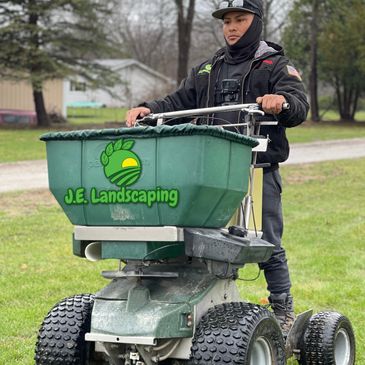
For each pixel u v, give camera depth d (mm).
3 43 33844
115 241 3801
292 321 4855
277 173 4816
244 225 4168
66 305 4246
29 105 40844
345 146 27625
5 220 12047
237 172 3816
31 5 33281
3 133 31062
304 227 11805
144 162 3641
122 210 3725
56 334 4129
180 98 4973
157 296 3859
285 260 4949
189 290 3908
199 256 3678
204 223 3766
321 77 46156
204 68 4906
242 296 7477
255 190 4352
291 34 47219
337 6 44812
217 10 4688
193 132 3529
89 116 52656
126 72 69062
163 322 3713
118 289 3945
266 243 4023
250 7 4656
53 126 37344
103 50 35500
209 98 4824
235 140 3734
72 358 4098
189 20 40469
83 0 33594
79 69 36156
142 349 3816
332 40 43344
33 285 8047
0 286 8000
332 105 49844
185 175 3561
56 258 9438
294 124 4375
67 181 3834
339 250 10109
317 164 20891
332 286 8070
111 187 3730
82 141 3779
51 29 34219
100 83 36250
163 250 3814
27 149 23797
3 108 39844
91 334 3787
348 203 14445
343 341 4938
